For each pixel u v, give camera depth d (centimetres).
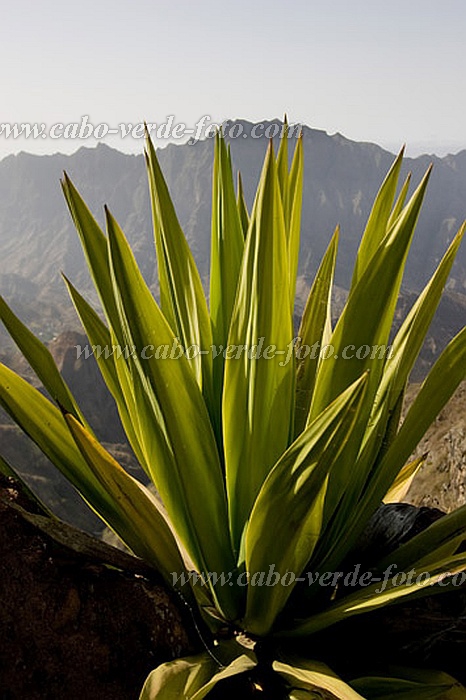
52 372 187
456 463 609
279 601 159
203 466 161
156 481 167
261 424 161
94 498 179
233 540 172
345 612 153
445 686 149
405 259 155
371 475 186
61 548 164
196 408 158
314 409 164
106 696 151
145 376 151
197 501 162
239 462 165
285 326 156
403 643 175
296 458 138
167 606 165
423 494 626
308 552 155
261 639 170
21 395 180
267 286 151
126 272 143
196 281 181
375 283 155
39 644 151
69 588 158
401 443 176
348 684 151
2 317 183
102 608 158
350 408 130
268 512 145
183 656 163
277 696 158
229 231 187
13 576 155
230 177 185
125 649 157
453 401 738
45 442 180
